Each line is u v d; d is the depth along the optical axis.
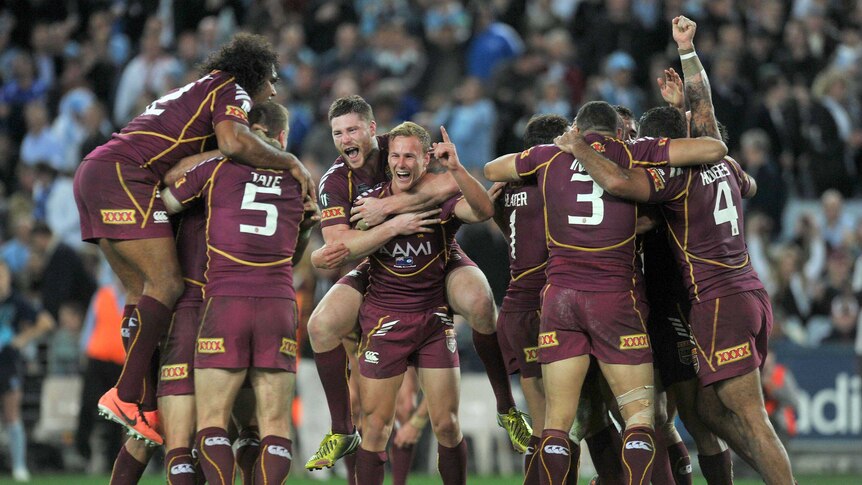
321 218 29.72
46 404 53.59
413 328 29.36
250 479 29.19
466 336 52.06
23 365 53.31
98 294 50.97
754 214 55.28
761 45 65.88
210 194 27.52
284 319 27.45
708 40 63.97
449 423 29.89
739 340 27.83
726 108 59.91
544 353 27.47
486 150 59.12
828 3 71.00
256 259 27.31
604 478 29.92
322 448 30.00
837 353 50.91
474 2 69.12
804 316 54.09
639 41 64.38
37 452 54.22
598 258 27.16
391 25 66.56
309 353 47.62
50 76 73.06
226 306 27.03
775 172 57.78
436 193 28.94
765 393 45.16
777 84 61.94
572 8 72.88
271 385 27.38
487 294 29.42
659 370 29.53
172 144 27.53
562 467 26.77
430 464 51.59
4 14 76.75
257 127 28.70
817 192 60.84
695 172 27.88
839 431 50.72
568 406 27.31
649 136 28.95
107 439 53.28
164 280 27.34
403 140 28.66
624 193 26.92
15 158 68.25
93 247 59.03
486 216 28.72
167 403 27.64
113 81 69.56
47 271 55.75
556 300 27.30
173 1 71.50
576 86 61.72
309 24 70.38
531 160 28.19
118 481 29.12
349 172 29.86
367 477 29.70
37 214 61.66
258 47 28.70
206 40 67.06
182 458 27.19
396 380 29.59
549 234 27.72
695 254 28.09
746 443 28.11
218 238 27.30
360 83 63.22
